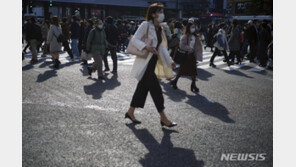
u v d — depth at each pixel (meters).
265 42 12.09
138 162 3.24
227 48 11.77
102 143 3.76
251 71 10.91
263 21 12.27
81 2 61.38
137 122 4.61
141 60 4.38
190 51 6.99
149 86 4.42
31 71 9.48
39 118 4.73
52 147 3.60
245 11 42.38
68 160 3.25
